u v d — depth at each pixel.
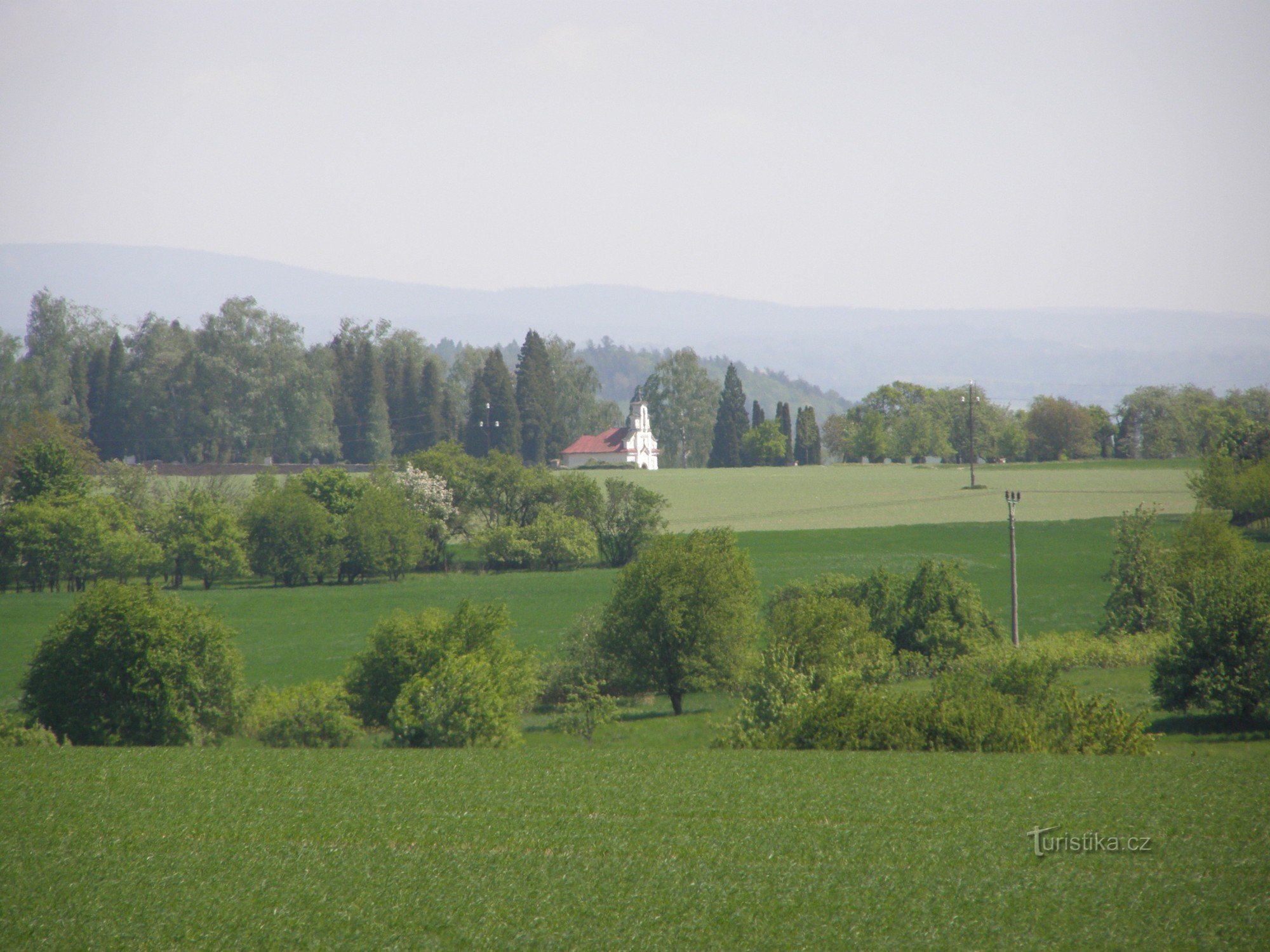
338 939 39.34
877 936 38.81
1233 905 40.34
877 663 95.88
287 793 57.19
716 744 81.19
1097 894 41.69
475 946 38.69
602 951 38.22
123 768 62.94
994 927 39.25
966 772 60.03
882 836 48.75
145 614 90.50
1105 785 56.41
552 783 59.22
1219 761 62.62
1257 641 84.44
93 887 43.97
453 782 59.50
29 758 65.94
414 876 44.94
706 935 39.28
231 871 45.62
